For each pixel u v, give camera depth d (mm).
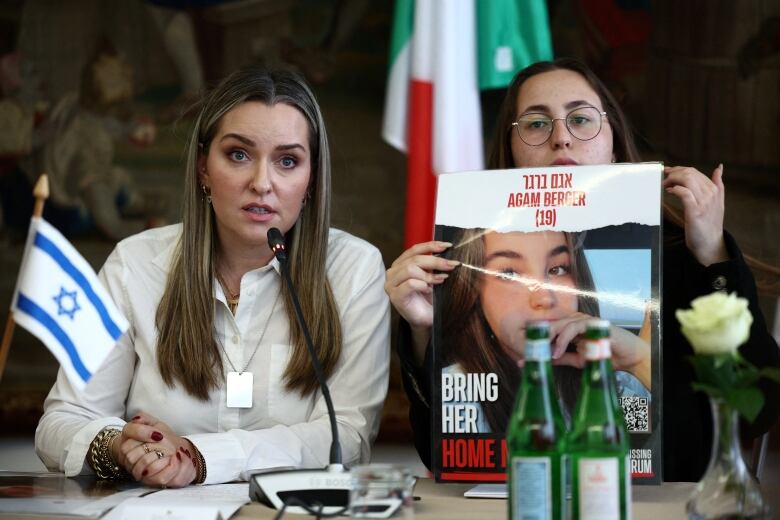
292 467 5996
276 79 6555
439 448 5270
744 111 19234
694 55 19469
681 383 6348
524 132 6691
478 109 10055
